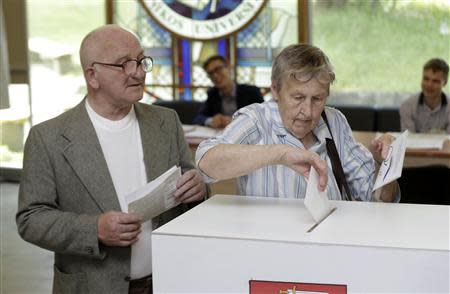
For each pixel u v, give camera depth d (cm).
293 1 686
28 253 530
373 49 685
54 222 223
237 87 609
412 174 331
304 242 158
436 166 332
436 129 567
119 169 238
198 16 714
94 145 233
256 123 210
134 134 244
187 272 168
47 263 508
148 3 727
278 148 184
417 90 676
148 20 733
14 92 780
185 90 730
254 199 205
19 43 774
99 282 228
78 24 768
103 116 239
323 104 201
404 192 333
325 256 157
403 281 153
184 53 726
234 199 205
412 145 470
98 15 761
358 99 697
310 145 214
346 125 225
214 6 707
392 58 680
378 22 680
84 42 235
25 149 236
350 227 170
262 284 162
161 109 258
